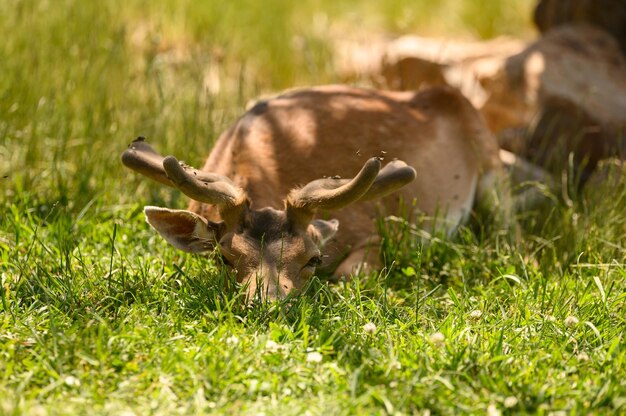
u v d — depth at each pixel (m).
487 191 12.23
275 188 10.38
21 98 13.45
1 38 14.97
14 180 11.89
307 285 8.92
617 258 10.81
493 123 15.38
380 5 20.38
